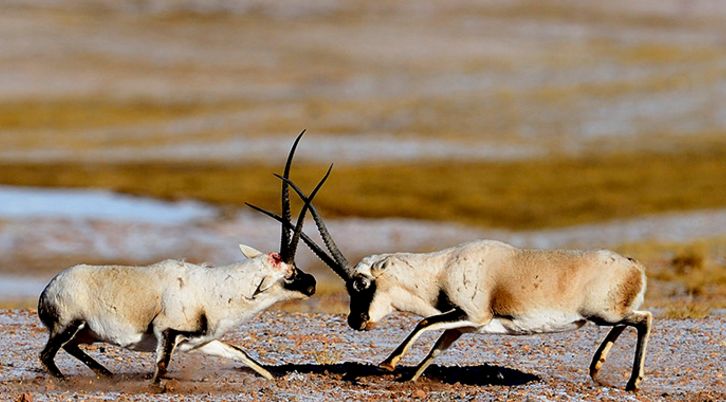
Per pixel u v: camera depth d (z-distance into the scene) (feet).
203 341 136.98
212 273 136.36
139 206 532.32
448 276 141.90
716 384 149.07
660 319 202.59
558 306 138.62
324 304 233.14
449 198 615.98
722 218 539.70
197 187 632.79
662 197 623.36
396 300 144.77
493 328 142.10
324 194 619.67
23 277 356.38
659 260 331.16
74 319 136.67
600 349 146.10
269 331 185.88
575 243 461.78
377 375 149.38
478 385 148.05
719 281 279.49
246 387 139.13
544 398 133.59
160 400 128.26
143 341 137.18
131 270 136.77
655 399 136.67
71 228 423.64
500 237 485.56
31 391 135.13
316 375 148.66
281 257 137.80
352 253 422.41
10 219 433.48
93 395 131.13
